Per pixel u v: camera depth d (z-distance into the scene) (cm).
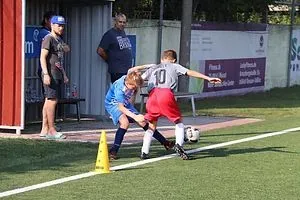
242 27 5319
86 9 3300
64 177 1917
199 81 4753
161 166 2122
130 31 4134
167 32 4494
